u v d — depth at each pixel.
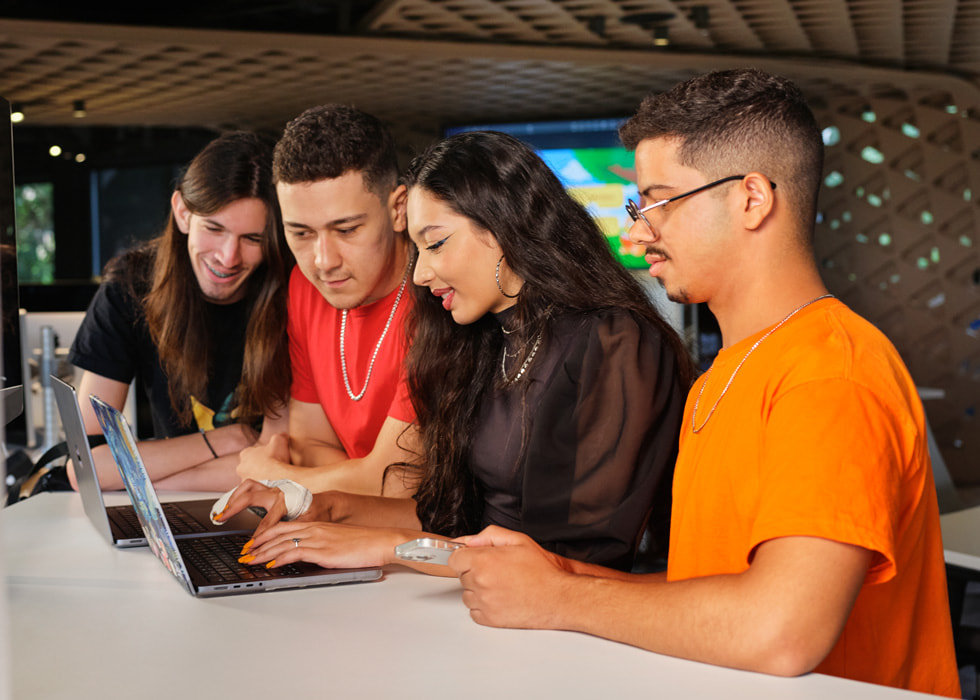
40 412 2.61
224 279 1.85
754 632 0.80
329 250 1.63
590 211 1.37
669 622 0.86
